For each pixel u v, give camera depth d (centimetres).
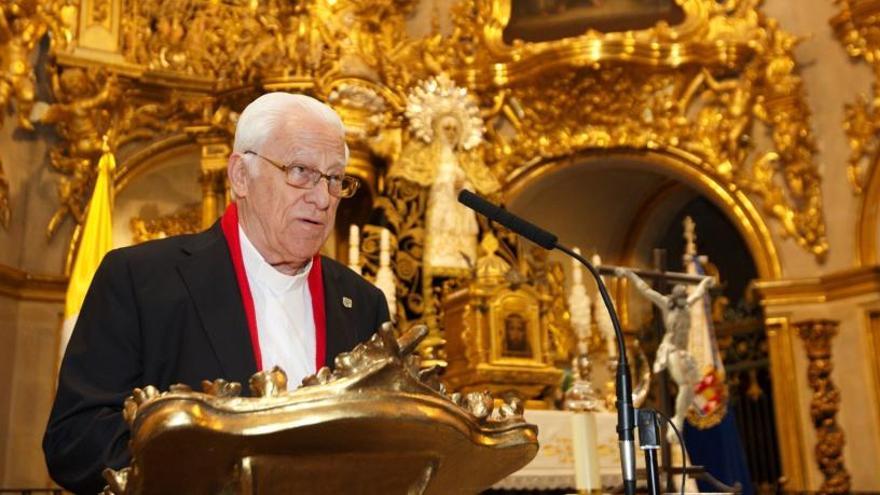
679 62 1084
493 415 163
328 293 251
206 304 222
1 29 880
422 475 151
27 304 898
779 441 1041
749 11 1109
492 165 1099
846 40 1063
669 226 1291
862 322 1022
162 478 141
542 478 564
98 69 945
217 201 991
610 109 1104
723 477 779
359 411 134
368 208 1034
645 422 229
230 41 1009
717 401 676
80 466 186
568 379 716
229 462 139
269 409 132
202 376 214
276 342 231
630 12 1104
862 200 1042
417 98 1023
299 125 223
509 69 1096
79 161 939
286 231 225
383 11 1085
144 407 132
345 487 148
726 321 1191
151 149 1000
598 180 1215
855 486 1005
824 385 1027
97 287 223
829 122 1084
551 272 1091
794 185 1076
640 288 550
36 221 924
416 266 960
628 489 223
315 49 980
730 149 1098
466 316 734
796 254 1077
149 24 1002
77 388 202
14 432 870
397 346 143
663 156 1116
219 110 992
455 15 1127
